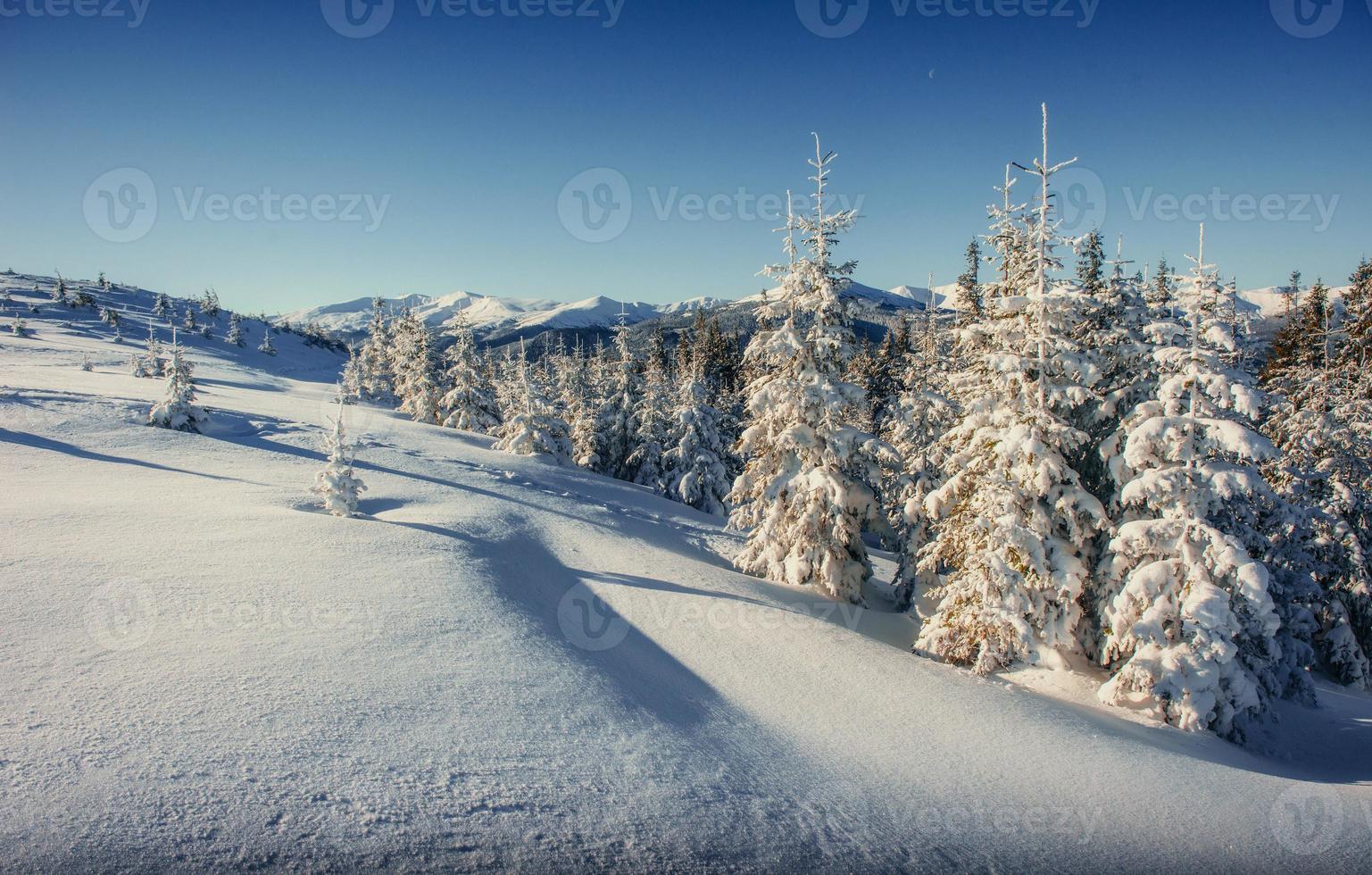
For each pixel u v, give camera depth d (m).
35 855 4.33
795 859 6.08
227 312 151.62
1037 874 6.54
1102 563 14.30
